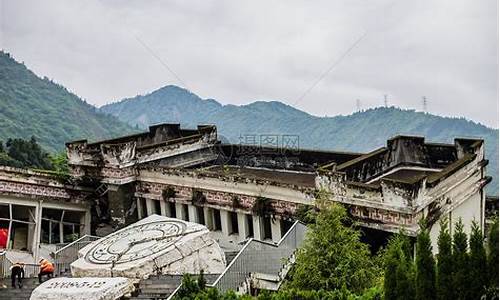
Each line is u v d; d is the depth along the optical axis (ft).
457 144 135.54
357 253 96.68
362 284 94.17
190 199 136.46
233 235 132.26
